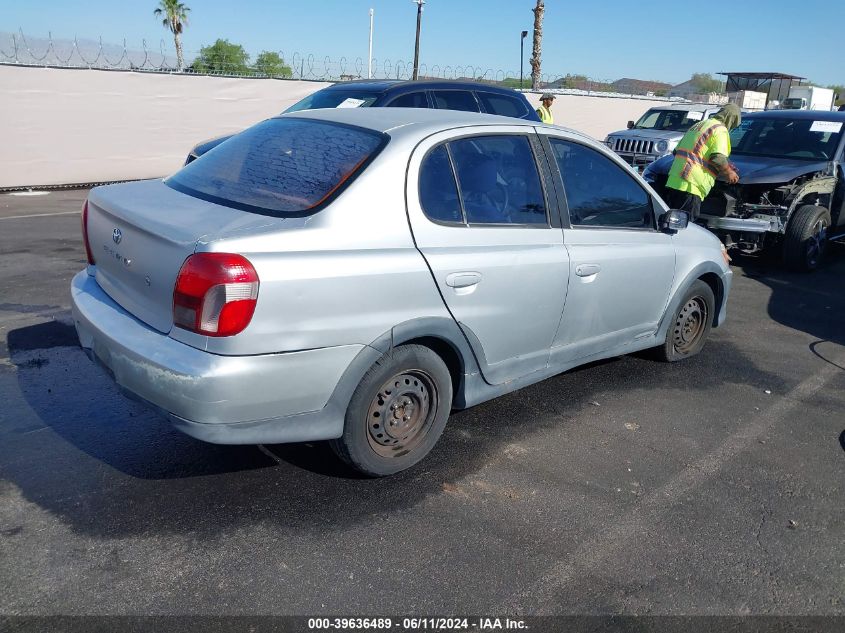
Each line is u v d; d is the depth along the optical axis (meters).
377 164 3.34
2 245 8.23
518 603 2.79
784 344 6.11
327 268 3.03
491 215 3.76
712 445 4.17
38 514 3.16
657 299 4.88
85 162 13.74
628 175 4.65
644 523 3.35
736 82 34.66
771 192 8.69
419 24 27.66
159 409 3.01
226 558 2.95
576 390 4.88
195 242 2.89
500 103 9.45
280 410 3.04
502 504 3.44
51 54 12.98
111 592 2.72
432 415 3.66
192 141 15.14
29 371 4.66
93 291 3.61
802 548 3.23
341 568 2.93
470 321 3.61
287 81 16.09
